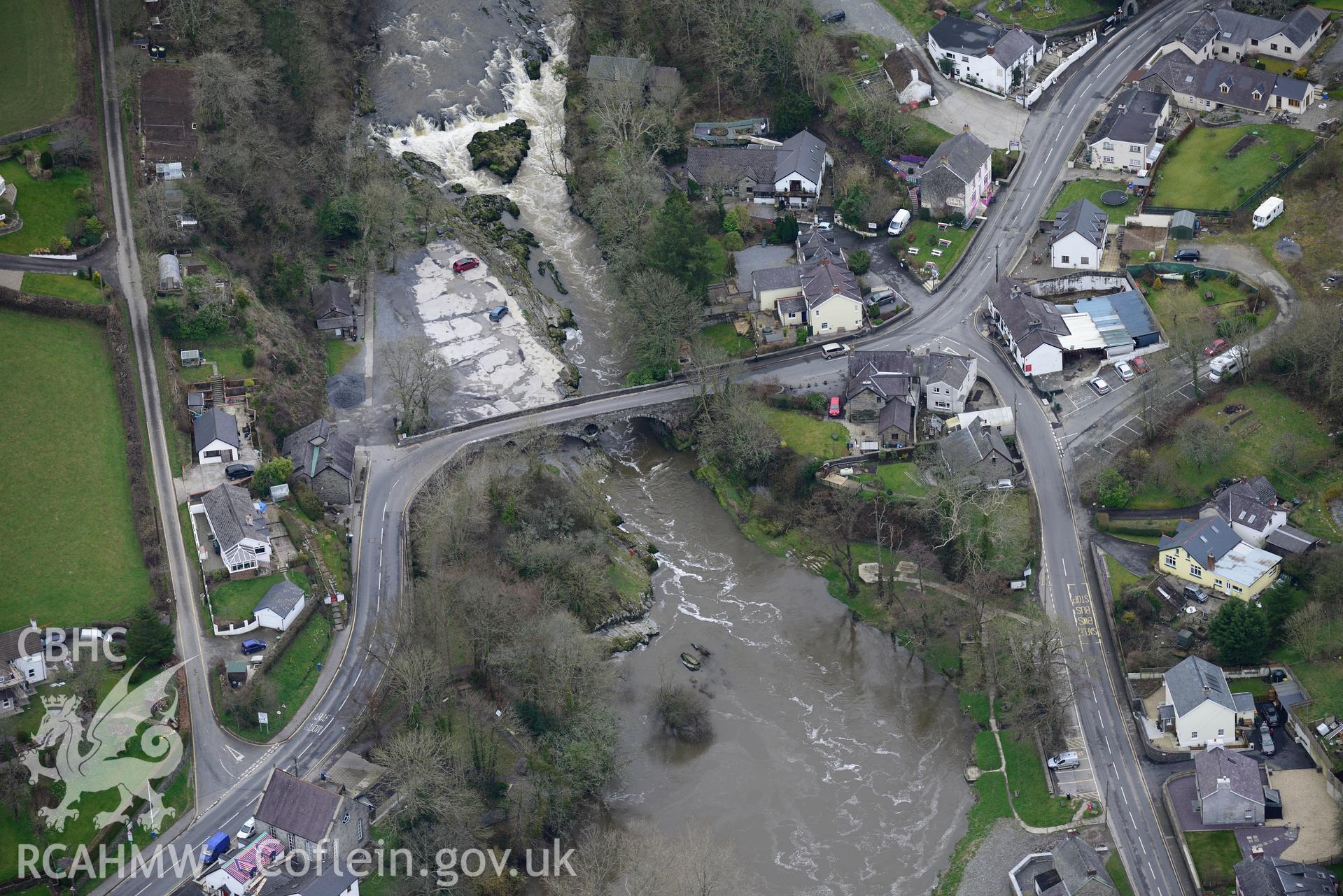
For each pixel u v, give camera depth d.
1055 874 193.12
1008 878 197.50
